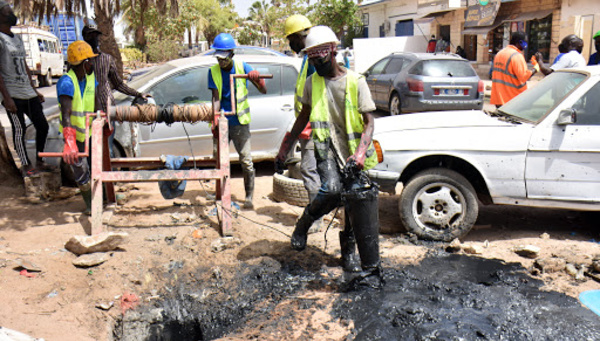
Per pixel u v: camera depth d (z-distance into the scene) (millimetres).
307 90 4051
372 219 3838
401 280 4113
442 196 4879
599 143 4633
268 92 7203
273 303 3900
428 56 11781
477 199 4934
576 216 5816
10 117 5965
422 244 4906
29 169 6074
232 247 4734
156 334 3721
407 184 4934
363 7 35219
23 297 3791
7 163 6672
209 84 5312
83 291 4020
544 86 5473
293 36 4488
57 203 5902
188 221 5324
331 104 3910
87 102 5090
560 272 4281
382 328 3428
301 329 3471
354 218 3842
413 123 5160
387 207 5992
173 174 4887
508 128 4824
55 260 4340
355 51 27109
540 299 3807
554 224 5570
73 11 8641
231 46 5160
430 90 11273
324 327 3486
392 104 12477
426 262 4484
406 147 4902
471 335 3334
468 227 4879
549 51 20219
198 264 4488
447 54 12133
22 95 5906
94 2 8820
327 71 3842
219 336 3582
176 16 9430
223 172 4926
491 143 4797
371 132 3842
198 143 6918
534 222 5645
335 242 4902
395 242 4969
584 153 4660
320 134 3932
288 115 7215
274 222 5375
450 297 3834
